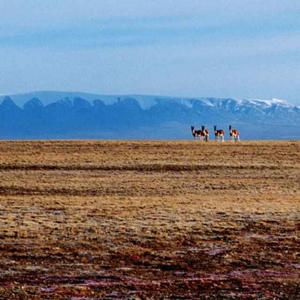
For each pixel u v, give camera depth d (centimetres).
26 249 6112
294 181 13425
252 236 6856
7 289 4731
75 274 5222
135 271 5347
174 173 14750
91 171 15000
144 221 7675
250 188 12288
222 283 4969
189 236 6788
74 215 8194
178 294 4666
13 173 14562
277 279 5100
